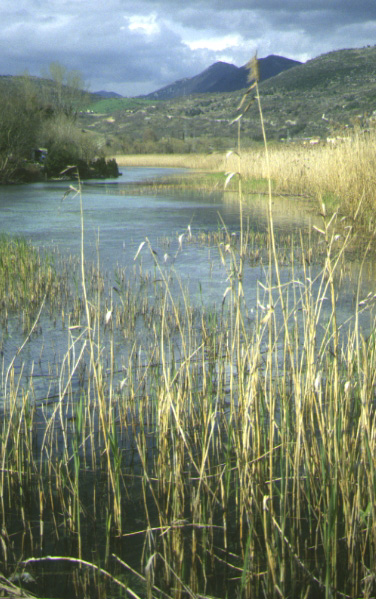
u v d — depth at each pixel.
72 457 4.16
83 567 3.09
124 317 7.13
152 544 3.25
